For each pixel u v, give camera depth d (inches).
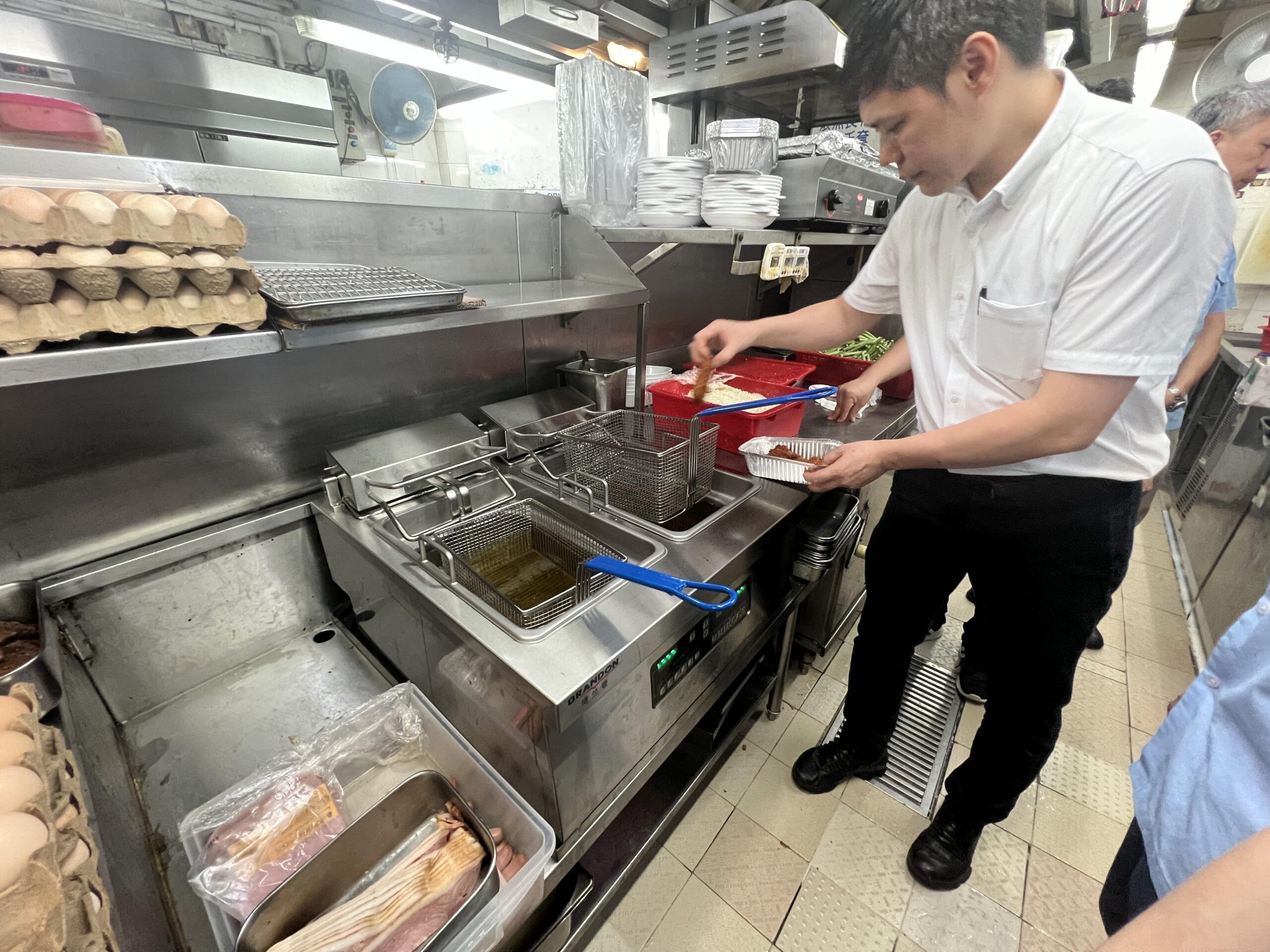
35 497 37.2
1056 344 34.7
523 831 34.5
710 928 51.1
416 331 37.5
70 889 20.8
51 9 77.8
